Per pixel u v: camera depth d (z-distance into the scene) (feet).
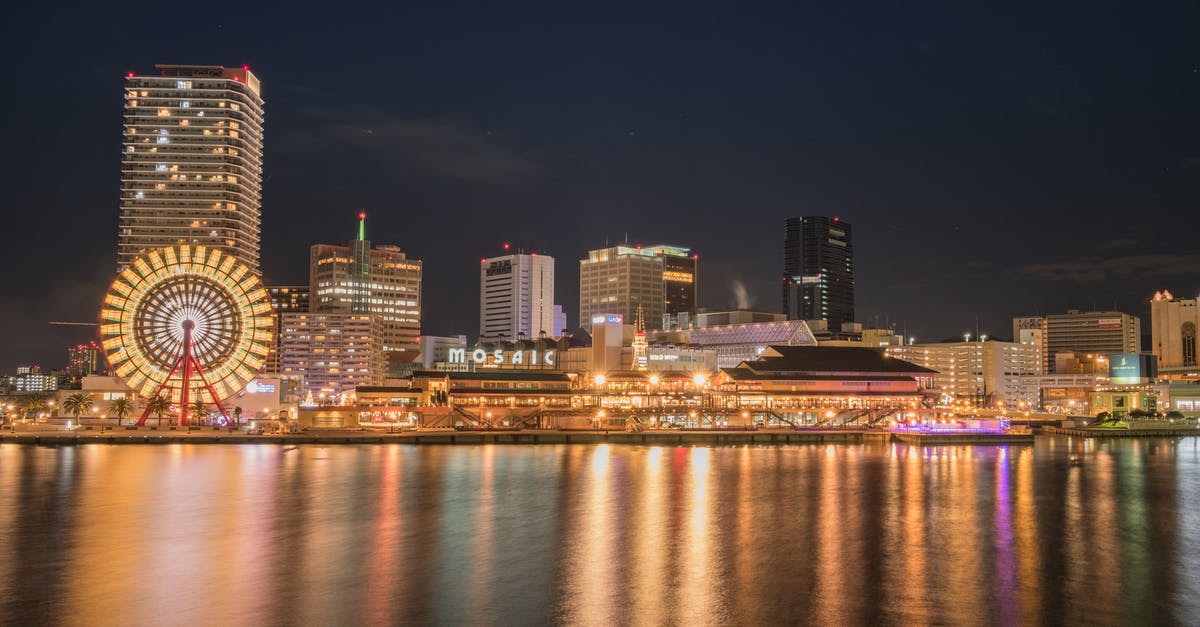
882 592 258.16
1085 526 360.48
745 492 442.09
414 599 249.34
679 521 361.71
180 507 387.75
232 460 572.10
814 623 230.48
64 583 265.34
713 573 278.05
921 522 364.99
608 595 253.24
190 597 250.98
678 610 240.53
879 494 440.04
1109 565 293.02
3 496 414.21
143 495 418.51
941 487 470.80
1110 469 577.02
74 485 449.48
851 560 296.30
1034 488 472.44
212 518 363.15
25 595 253.03
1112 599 254.06
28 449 645.51
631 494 431.43
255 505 393.70
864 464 586.45
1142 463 622.13
